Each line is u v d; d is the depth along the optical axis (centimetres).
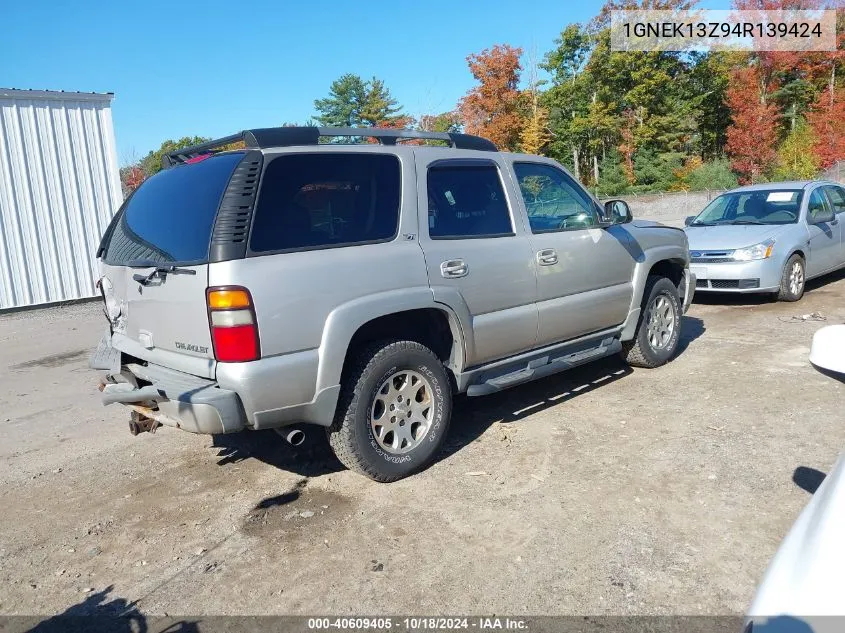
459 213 440
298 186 365
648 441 442
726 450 421
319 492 398
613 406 517
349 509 374
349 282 369
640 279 566
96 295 1323
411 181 414
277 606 291
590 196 545
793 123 3762
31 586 317
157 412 380
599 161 4784
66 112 1257
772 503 351
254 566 323
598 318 532
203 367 346
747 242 880
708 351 668
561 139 4641
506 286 453
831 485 192
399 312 400
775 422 463
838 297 931
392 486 400
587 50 4681
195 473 438
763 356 637
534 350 491
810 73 3722
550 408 521
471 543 331
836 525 171
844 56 3559
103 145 1315
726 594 281
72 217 1277
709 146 4519
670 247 610
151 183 431
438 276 411
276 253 347
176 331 359
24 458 483
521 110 3822
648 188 4028
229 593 302
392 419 400
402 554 325
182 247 354
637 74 4153
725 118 4378
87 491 420
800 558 168
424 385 413
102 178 1316
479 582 299
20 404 625
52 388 679
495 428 484
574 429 473
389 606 286
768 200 990
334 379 362
